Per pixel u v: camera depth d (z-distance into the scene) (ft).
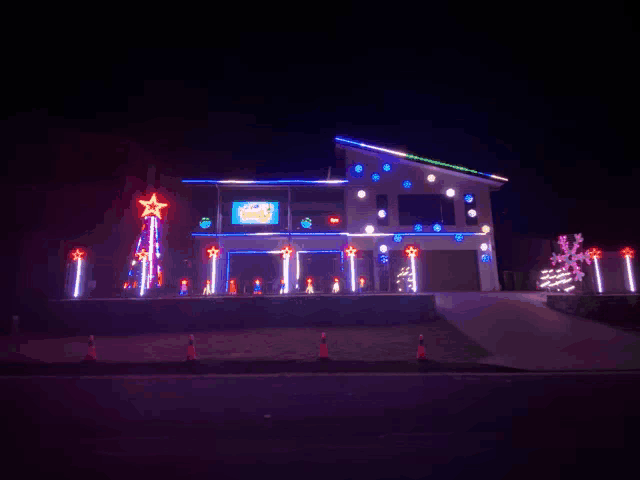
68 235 61.93
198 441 16.29
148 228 63.46
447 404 21.57
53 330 49.29
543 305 54.34
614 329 44.04
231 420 19.04
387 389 25.38
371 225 84.38
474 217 86.28
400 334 44.11
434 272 83.46
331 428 17.72
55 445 15.99
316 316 50.26
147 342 42.19
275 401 22.53
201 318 49.98
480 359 34.12
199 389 25.71
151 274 61.26
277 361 33.86
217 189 85.05
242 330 48.11
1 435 17.20
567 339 40.55
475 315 49.96
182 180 82.84
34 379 29.07
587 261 77.10
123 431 17.63
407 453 14.75
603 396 23.04
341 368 32.22
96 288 64.39
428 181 87.20
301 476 12.86
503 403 21.67
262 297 50.75
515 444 15.60
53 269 59.11
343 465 13.73
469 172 86.79
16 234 57.98
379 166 87.35
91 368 32.35
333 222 85.66
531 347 38.04
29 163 61.87
